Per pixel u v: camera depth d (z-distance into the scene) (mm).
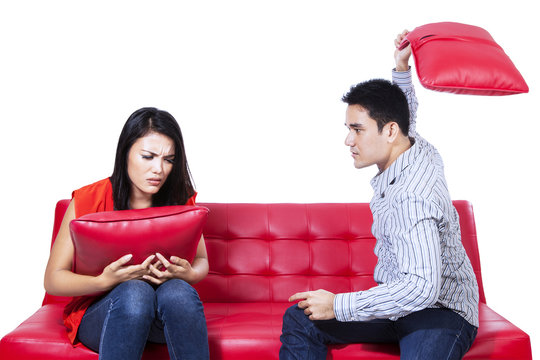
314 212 3564
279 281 3471
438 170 2662
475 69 2533
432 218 2516
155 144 2771
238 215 3539
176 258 2676
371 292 2545
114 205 2893
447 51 2592
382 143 2670
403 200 2543
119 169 2857
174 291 2580
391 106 2641
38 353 2738
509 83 2549
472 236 3502
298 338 2717
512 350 2834
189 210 2668
